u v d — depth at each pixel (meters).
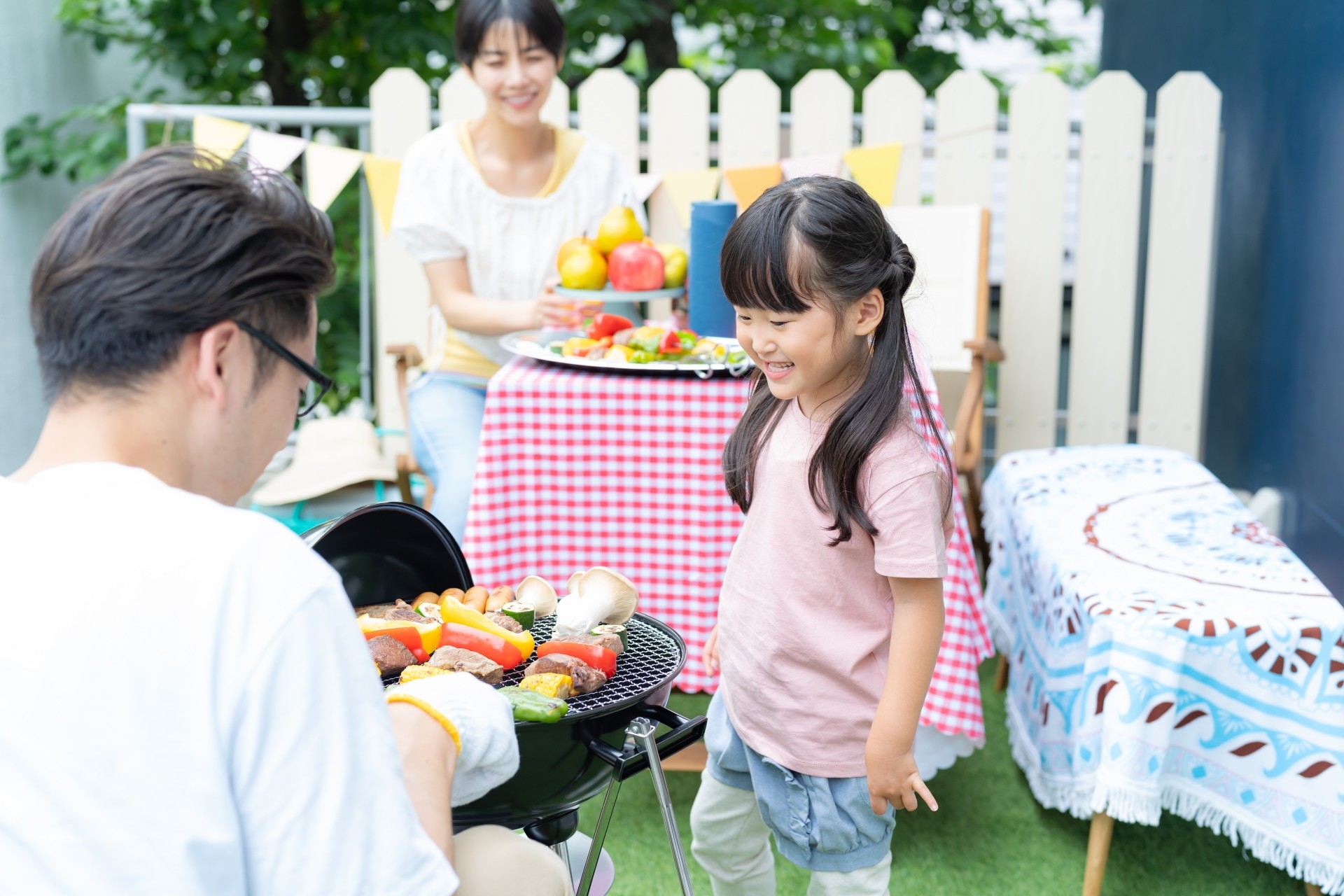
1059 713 2.37
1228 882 2.32
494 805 1.40
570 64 6.80
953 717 2.40
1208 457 4.71
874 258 1.51
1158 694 2.10
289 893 0.86
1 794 0.82
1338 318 3.28
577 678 1.45
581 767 1.43
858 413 1.55
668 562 2.45
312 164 3.84
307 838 0.86
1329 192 3.37
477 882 1.22
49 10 4.93
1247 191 4.19
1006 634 2.89
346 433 3.87
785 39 7.04
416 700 1.14
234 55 5.93
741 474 1.73
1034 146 4.05
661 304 4.06
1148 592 2.23
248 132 3.86
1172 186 4.02
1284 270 3.77
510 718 1.22
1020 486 2.94
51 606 0.84
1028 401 4.22
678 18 7.30
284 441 1.04
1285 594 2.21
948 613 2.39
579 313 2.82
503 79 3.04
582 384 2.39
